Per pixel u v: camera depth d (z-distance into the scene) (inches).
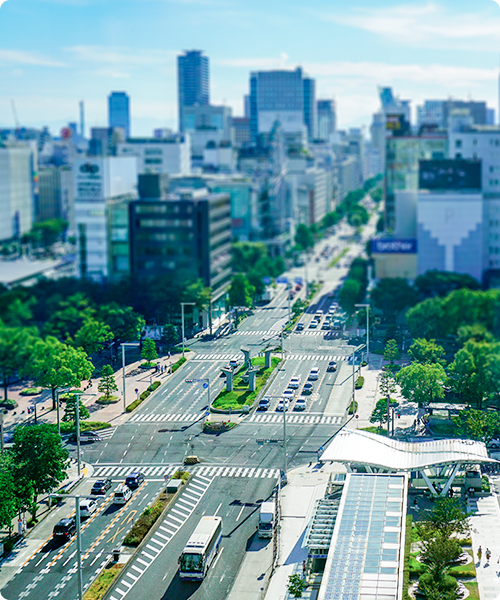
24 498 5826.8
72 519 5831.7
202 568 5073.8
